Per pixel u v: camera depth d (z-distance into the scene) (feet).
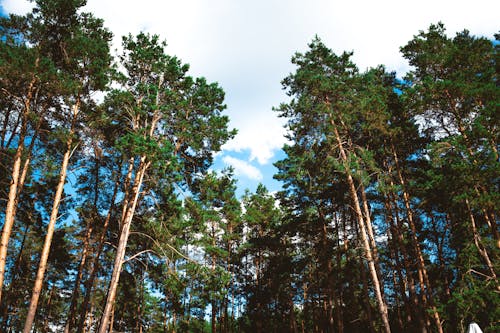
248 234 116.26
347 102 61.87
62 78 46.91
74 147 53.93
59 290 105.91
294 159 67.62
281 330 117.08
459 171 48.98
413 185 62.23
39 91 50.11
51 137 54.19
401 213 71.46
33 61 44.29
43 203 75.05
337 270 82.99
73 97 52.37
